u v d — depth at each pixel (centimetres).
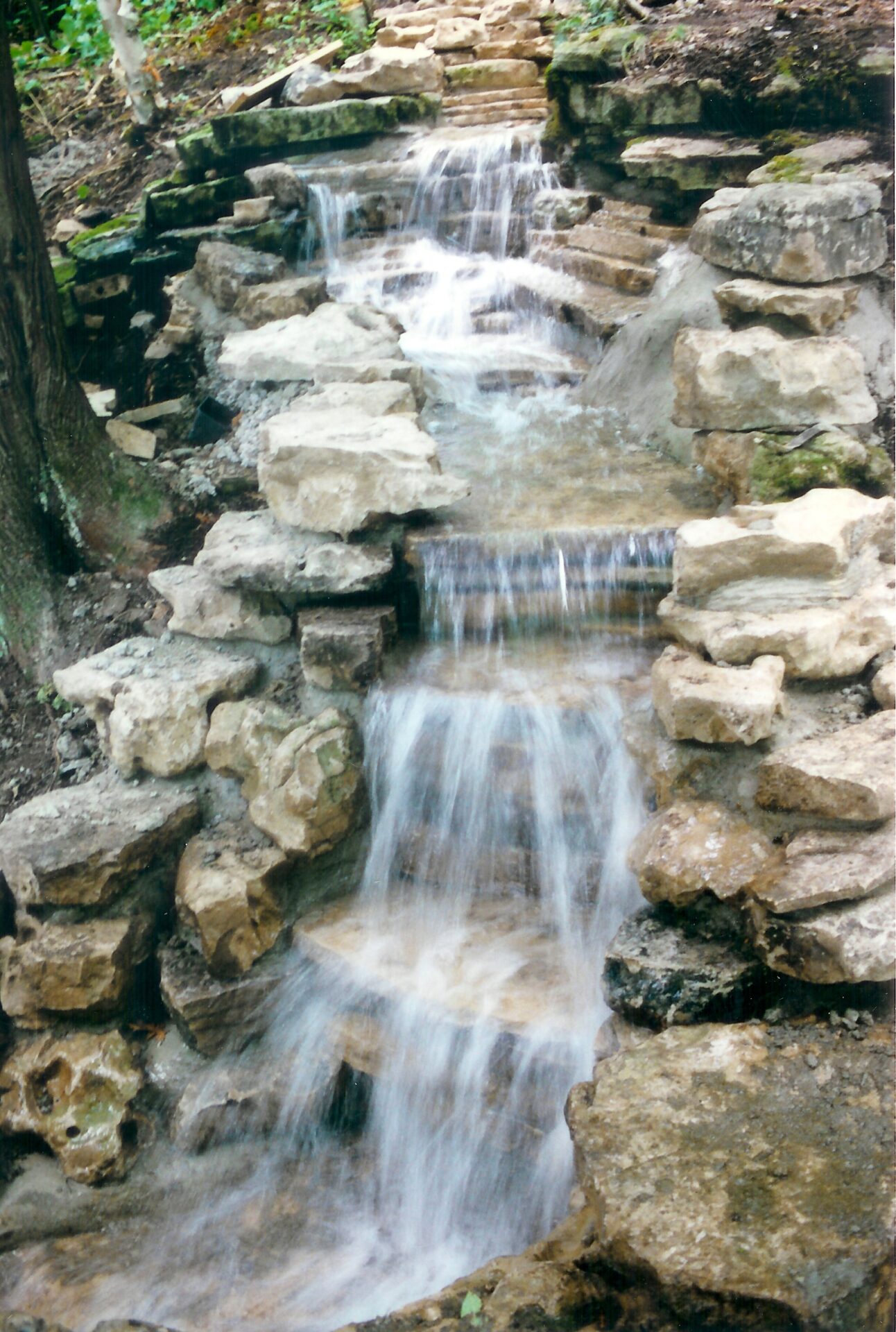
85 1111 359
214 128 715
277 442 423
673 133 598
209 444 544
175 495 509
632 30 634
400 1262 321
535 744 365
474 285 641
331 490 408
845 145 507
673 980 285
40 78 911
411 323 619
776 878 282
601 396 527
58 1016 372
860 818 288
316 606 414
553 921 360
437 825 384
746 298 421
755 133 567
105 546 487
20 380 469
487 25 810
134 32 789
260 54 875
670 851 302
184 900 373
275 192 677
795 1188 233
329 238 689
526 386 555
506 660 398
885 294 430
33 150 839
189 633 432
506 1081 320
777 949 275
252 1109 357
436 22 837
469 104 761
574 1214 271
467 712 374
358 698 396
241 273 607
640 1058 269
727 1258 220
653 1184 237
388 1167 349
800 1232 224
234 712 402
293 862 381
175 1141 360
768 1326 214
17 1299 327
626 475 452
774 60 555
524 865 369
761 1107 252
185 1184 353
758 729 308
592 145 649
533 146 681
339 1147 359
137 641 440
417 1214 335
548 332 596
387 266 662
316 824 377
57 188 791
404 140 724
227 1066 367
